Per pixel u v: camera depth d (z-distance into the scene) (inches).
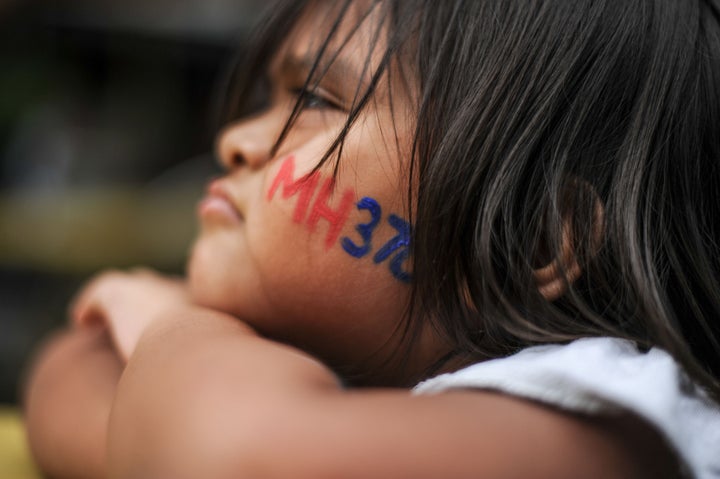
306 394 21.2
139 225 117.8
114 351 42.9
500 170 28.4
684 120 30.2
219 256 32.3
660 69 30.1
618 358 24.5
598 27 29.9
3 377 102.7
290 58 34.2
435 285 28.8
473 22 29.9
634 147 29.4
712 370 30.0
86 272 114.9
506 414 21.6
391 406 21.1
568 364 23.2
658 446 21.9
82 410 39.1
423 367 30.6
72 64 158.7
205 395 21.4
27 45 152.3
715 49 31.4
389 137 29.6
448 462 20.2
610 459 21.5
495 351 28.4
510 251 28.2
